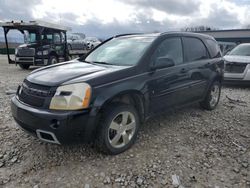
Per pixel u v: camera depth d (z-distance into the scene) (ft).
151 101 12.12
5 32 44.06
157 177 9.32
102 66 11.92
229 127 14.62
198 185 8.94
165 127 14.25
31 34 43.80
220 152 11.37
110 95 9.95
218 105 19.61
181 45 14.53
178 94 13.94
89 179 9.09
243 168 10.12
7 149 11.06
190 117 16.17
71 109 9.15
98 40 79.56
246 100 21.80
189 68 14.52
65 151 11.00
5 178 9.07
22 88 10.85
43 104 9.43
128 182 8.99
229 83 27.61
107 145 10.36
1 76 34.17
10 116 15.24
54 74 10.65
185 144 12.11
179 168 9.96
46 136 9.48
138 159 10.53
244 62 26.45
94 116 9.55
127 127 11.12
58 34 47.09
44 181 8.94
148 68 11.94
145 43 12.96
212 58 17.22
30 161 10.18
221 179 9.34
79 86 9.43
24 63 43.09
